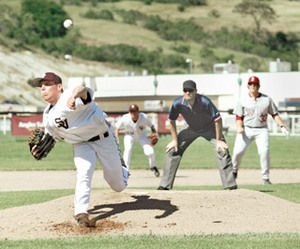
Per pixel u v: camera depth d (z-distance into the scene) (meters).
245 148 35.56
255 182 38.69
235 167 36.03
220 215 22.14
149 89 147.12
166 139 83.19
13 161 56.22
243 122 36.06
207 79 142.38
